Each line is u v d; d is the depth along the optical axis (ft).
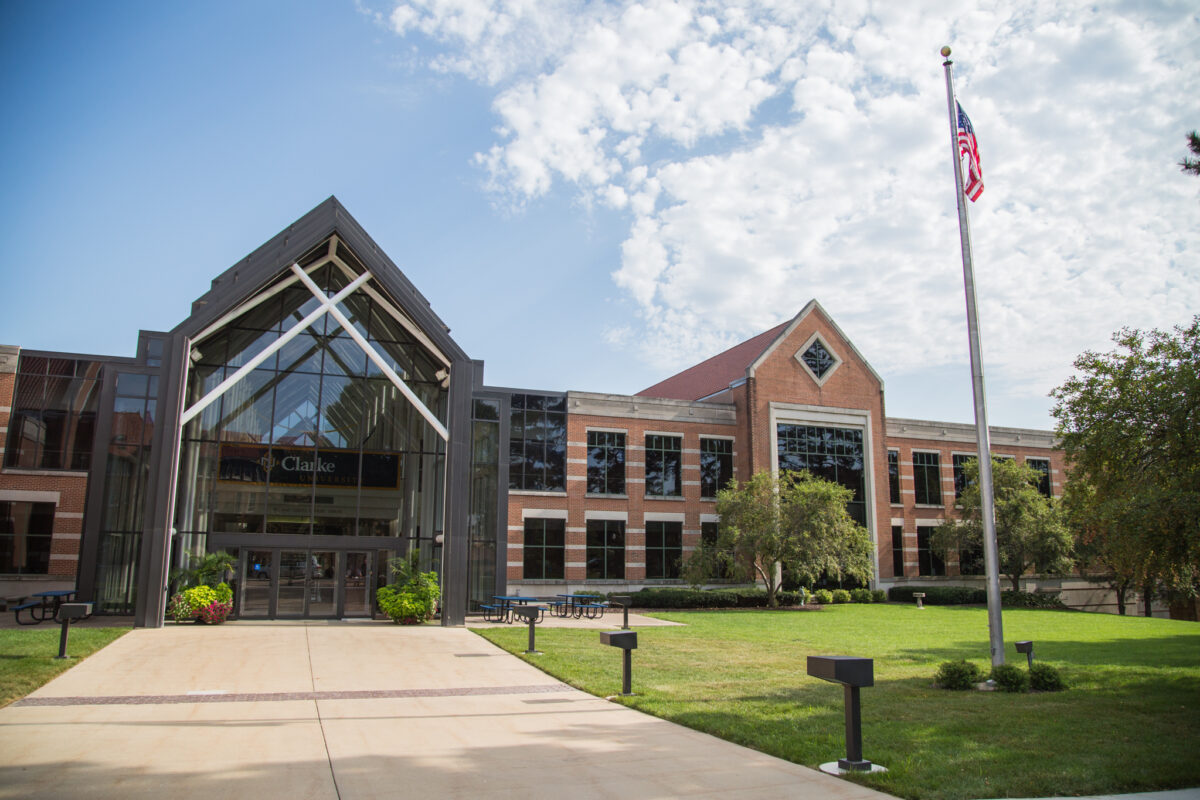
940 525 143.02
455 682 45.09
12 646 52.95
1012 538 134.21
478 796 22.80
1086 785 25.14
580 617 93.66
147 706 35.99
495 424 94.38
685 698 39.70
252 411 84.12
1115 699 40.70
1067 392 57.57
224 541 80.89
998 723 34.24
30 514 101.71
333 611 82.89
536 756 27.73
